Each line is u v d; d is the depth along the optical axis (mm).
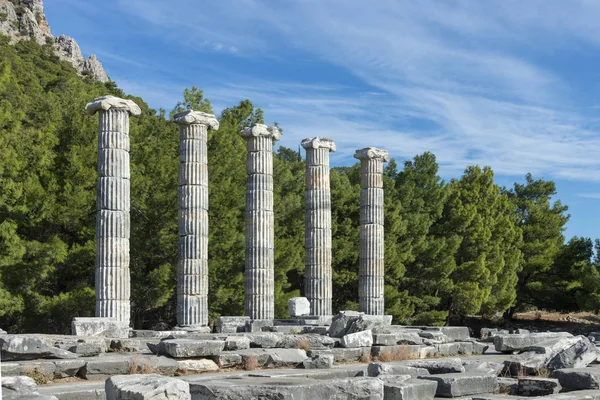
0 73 37062
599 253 64000
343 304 54312
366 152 37125
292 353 19547
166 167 40000
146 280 39500
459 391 14633
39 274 35156
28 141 37969
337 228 52375
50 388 13680
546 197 80500
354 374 17531
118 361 16250
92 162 38219
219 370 18109
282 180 51531
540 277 70250
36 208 36750
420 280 56375
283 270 44812
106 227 27609
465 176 66688
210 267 40562
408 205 57875
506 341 24391
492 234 63031
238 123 54875
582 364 18938
